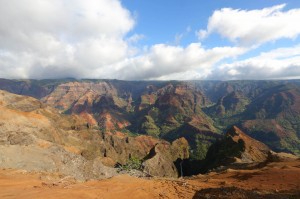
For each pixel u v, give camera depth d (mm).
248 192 19062
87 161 52500
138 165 116812
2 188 20984
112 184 26000
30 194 18844
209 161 136000
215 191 19500
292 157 62125
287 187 29016
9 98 146125
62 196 19000
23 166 35969
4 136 57500
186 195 25391
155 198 23000
